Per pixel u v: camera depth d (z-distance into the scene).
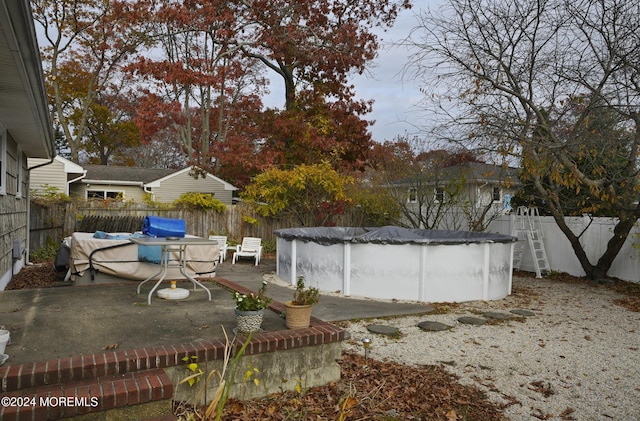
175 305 4.91
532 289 9.38
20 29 3.48
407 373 4.33
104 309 4.63
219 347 3.37
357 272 7.97
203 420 2.58
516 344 5.36
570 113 8.22
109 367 2.99
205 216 15.30
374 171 16.20
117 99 30.23
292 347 3.71
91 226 12.65
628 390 4.04
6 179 7.38
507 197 13.48
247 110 22.12
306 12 16.78
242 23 17.44
